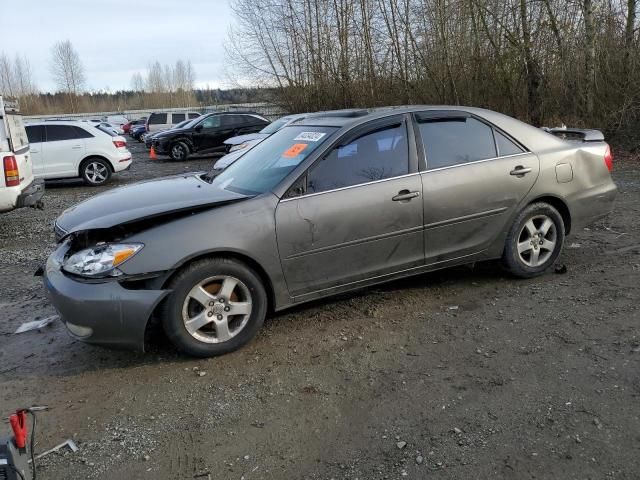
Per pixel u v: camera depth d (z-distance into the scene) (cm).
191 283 356
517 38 1659
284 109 2639
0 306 502
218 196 392
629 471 242
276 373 350
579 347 355
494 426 281
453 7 1761
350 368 351
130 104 7981
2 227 884
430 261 439
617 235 614
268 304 396
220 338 371
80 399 333
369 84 2188
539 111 1648
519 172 461
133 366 370
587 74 1509
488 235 459
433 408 301
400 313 432
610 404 292
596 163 505
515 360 346
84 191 1318
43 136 1362
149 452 278
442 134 446
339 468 258
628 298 426
